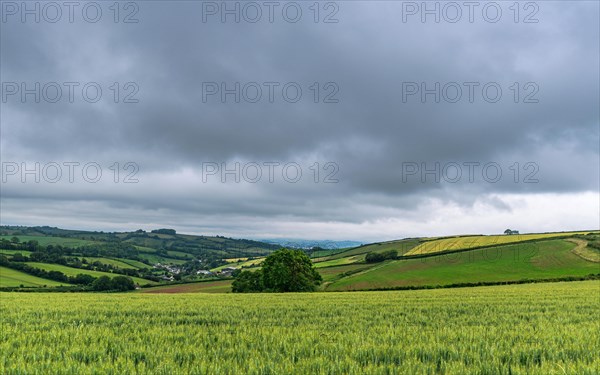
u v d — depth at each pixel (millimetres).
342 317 15148
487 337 10398
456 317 15391
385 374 6930
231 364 7289
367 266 95750
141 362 7613
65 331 11219
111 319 14727
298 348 8711
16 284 87062
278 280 61250
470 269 82375
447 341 9766
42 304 22219
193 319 14742
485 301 22984
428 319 14531
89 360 7918
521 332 11258
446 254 98125
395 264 93562
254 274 67625
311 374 6762
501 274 77000
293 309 18625
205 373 6750
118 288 91188
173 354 8125
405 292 37562
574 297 26031
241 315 15945
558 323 13422
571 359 7867
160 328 11961
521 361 8125
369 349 8477
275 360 7793
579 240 98000
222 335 10578
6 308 19250
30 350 8586
